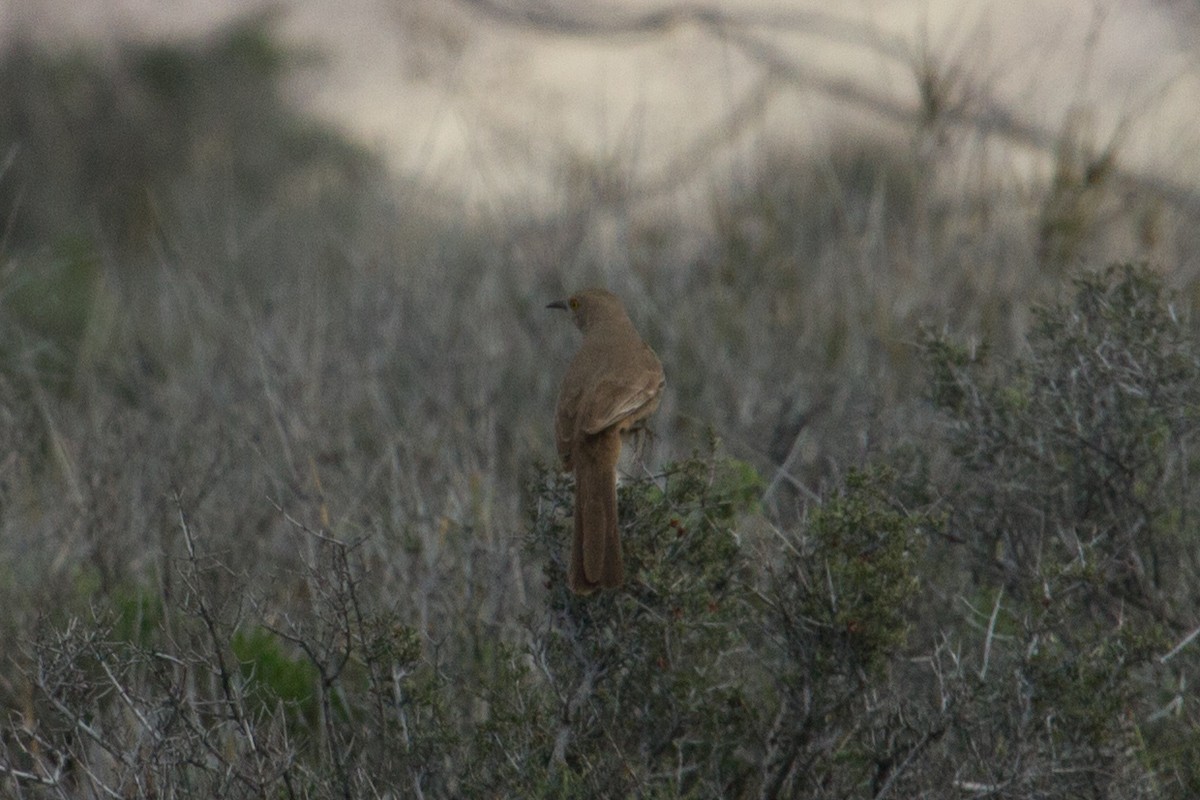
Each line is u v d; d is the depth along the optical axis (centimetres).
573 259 1842
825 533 953
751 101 2177
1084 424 1119
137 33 3212
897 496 1141
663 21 2461
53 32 3186
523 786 902
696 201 1992
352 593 950
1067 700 915
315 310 1697
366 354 1630
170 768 898
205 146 2759
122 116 2978
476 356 1595
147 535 1275
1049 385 1125
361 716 1089
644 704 952
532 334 1700
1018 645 947
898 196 2014
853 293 1681
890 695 952
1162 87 1969
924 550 1042
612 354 1101
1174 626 1085
